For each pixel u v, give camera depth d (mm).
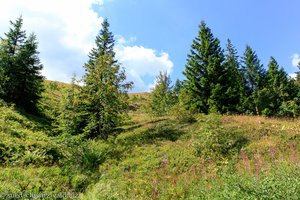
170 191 9297
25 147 13992
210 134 14953
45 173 11266
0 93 26781
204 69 31953
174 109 24594
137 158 14758
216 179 9188
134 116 33125
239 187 6199
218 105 29109
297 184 5441
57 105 25953
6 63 27344
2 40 28453
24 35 29578
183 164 13148
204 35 33719
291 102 36094
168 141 17484
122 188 10383
